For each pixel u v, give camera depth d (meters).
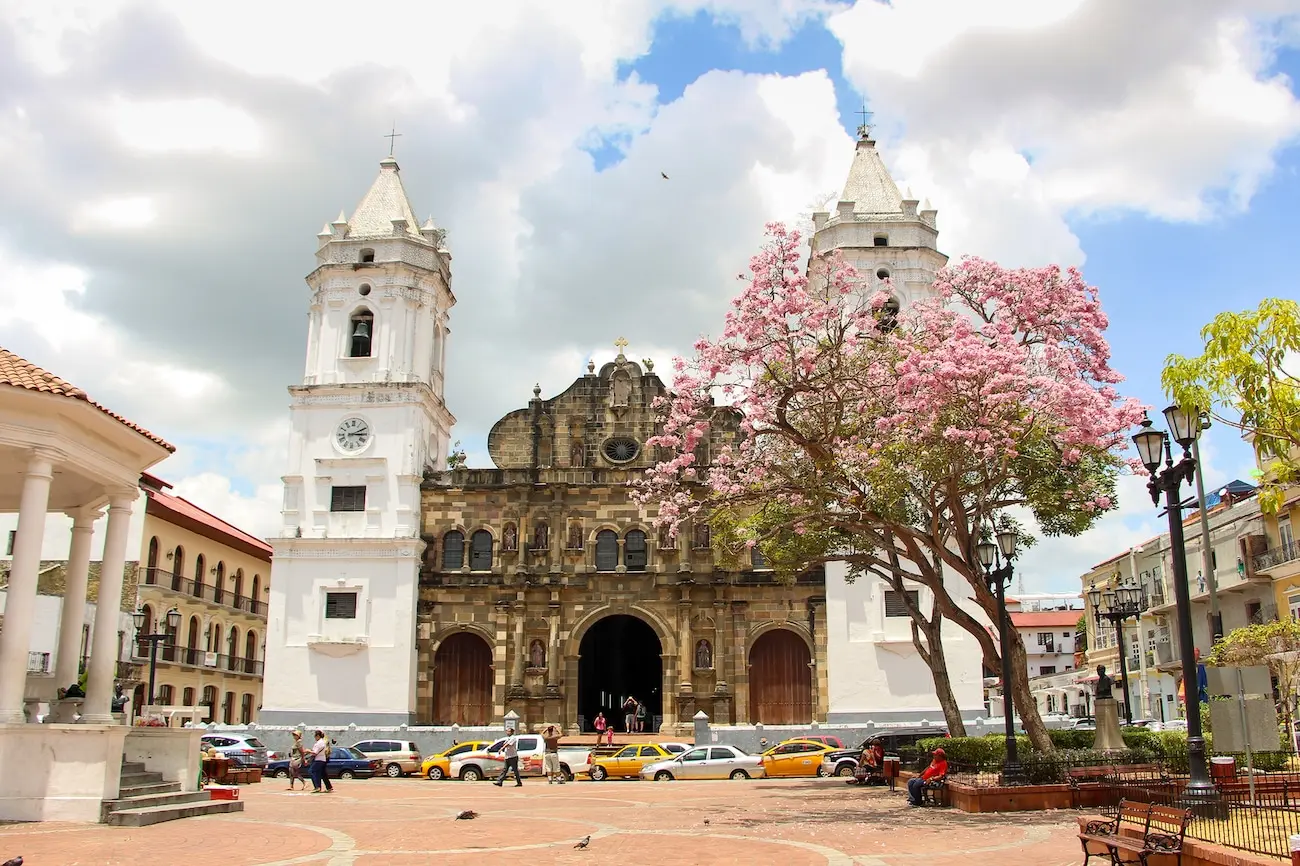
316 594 58.19
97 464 26.86
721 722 57.50
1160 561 67.19
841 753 42.94
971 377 28.22
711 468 36.91
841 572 58.31
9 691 24.03
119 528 28.14
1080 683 83.44
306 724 56.50
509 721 51.81
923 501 30.58
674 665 58.81
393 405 59.88
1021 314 32.81
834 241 60.44
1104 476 32.34
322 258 62.00
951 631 56.91
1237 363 20.27
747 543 34.91
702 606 59.62
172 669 61.66
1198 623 61.88
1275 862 14.33
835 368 30.12
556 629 59.25
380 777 46.12
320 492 59.34
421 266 61.84
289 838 21.69
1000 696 61.66
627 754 44.69
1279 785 22.73
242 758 44.47
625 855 19.39
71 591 29.69
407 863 18.34
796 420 31.53
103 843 20.47
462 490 61.22
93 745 24.14
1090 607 81.94
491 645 59.38
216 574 69.00
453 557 61.00
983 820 24.53
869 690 56.66
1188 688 19.89
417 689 58.72
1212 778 23.55
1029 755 28.78
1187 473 20.78
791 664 59.22
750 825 24.27
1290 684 38.66
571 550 60.44
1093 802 26.48
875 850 19.98
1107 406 29.02
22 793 23.77
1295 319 20.05
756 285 30.02
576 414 63.09
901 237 60.25
